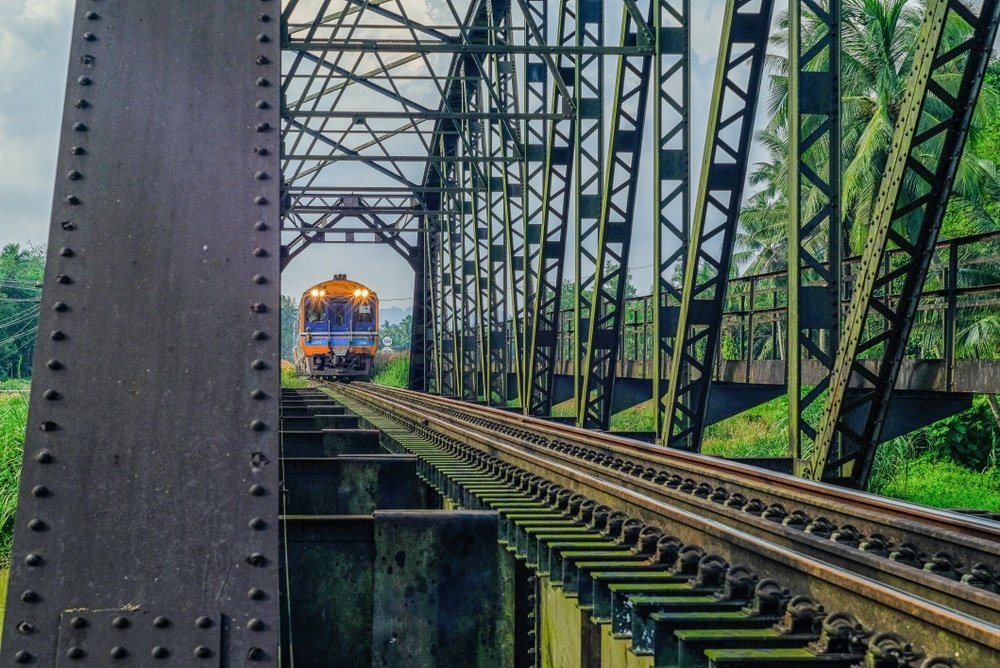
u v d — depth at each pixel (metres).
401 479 9.73
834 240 9.70
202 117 2.62
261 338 2.52
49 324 2.46
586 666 5.19
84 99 2.59
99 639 2.33
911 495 16.62
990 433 19.55
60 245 2.51
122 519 2.39
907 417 10.05
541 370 21.83
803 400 9.70
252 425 2.47
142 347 2.47
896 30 24.86
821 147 26.27
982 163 24.22
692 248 12.09
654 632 3.94
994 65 28.48
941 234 24.17
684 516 5.39
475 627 5.78
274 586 2.41
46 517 2.37
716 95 11.62
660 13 14.32
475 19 26.36
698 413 12.49
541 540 5.74
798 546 5.20
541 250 21.00
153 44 2.64
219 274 2.54
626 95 16.09
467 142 28.94
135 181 2.56
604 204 16.27
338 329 39.34
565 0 18.86
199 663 2.35
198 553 2.39
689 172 14.05
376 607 5.70
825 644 3.54
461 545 5.79
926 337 20.34
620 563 5.03
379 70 19.06
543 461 8.50
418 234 41.06
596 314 16.53
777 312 14.09
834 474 8.70
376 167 27.36
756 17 11.45
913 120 7.61
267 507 2.44
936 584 4.00
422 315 41.84
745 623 3.91
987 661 3.07
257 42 2.69
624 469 9.46
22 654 2.32
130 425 2.43
